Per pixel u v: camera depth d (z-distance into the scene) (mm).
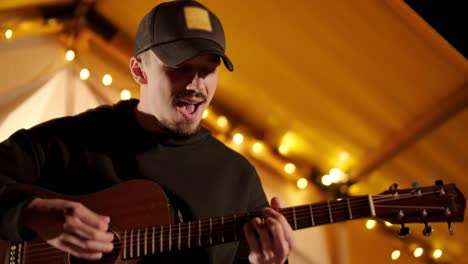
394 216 1561
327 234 2682
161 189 1653
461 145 2557
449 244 2699
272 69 2510
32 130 1752
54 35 2574
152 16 1707
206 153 1745
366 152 2670
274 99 2596
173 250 1623
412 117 2545
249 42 2447
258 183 1812
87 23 2555
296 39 2406
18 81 2475
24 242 1672
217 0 2352
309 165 2750
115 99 2605
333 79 2494
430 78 2436
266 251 1472
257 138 2719
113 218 1635
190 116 1672
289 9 2314
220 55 1630
